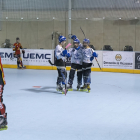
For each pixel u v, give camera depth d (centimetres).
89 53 891
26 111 656
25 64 1622
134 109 688
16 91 917
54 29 1656
